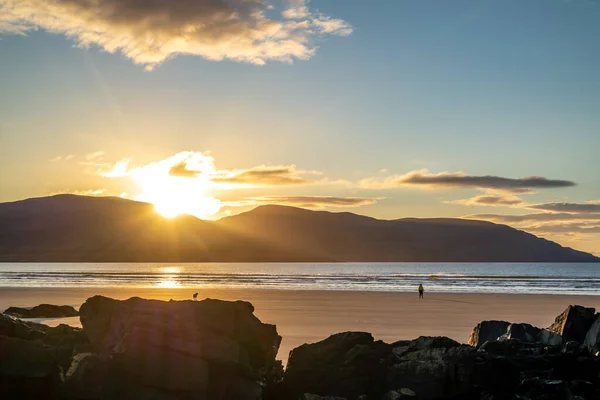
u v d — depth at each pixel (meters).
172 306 18.72
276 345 20.98
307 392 19.64
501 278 148.12
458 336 33.22
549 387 19.47
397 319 42.25
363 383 19.67
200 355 17.66
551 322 41.62
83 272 188.38
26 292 72.06
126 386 17.27
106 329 20.14
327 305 55.00
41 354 17.23
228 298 63.66
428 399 19.44
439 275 179.75
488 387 19.78
